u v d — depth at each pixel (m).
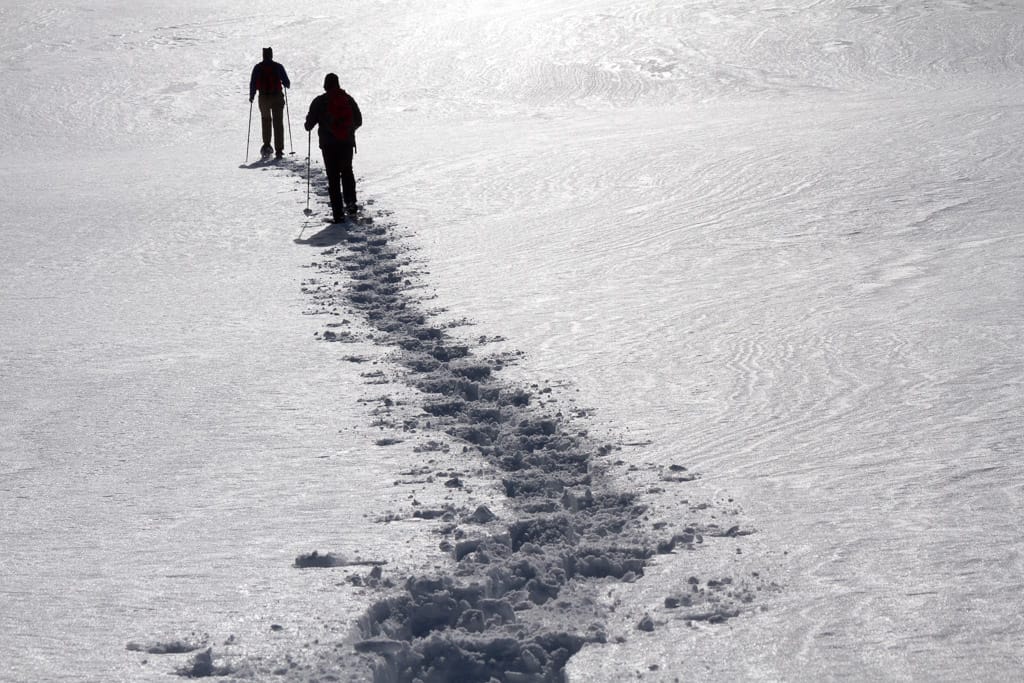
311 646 4.16
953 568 4.62
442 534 5.30
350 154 16.06
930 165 16.14
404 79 37.91
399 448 6.75
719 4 44.84
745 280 10.93
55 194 19.88
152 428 7.36
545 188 17.36
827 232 12.88
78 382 8.63
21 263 14.09
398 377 8.38
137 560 5.12
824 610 4.32
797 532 5.11
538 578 4.72
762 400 7.23
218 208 17.69
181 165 23.66
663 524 5.29
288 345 9.61
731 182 16.38
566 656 4.14
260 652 4.13
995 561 4.67
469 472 6.24
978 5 41.44
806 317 9.31
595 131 24.77
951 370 7.55
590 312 10.06
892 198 14.29
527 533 5.27
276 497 5.95
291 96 36.53
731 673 3.88
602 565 4.89
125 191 19.91
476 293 11.20
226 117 33.50
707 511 5.43
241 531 5.45
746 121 24.36
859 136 19.52
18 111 34.38
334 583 4.75
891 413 6.78
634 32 41.44
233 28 48.34
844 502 5.44
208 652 4.07
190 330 10.34
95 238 15.62
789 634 4.14
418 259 13.21
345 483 6.13
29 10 53.19
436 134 26.92
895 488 5.58
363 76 38.75
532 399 7.58
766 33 39.84
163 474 6.42
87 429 7.39
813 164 17.06
